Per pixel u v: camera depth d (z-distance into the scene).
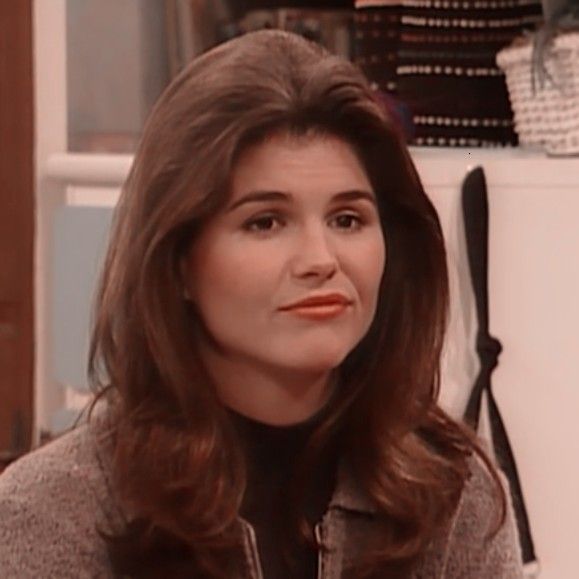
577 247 5.15
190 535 3.02
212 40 6.42
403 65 5.83
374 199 3.14
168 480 3.03
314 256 2.95
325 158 2.99
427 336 3.31
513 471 5.12
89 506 3.12
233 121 2.93
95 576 3.10
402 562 3.24
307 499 3.26
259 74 2.98
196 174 2.93
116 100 6.32
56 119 6.04
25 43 5.98
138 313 3.04
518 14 5.86
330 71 3.02
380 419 3.26
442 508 3.31
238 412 3.14
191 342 3.06
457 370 5.14
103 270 3.20
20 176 6.01
